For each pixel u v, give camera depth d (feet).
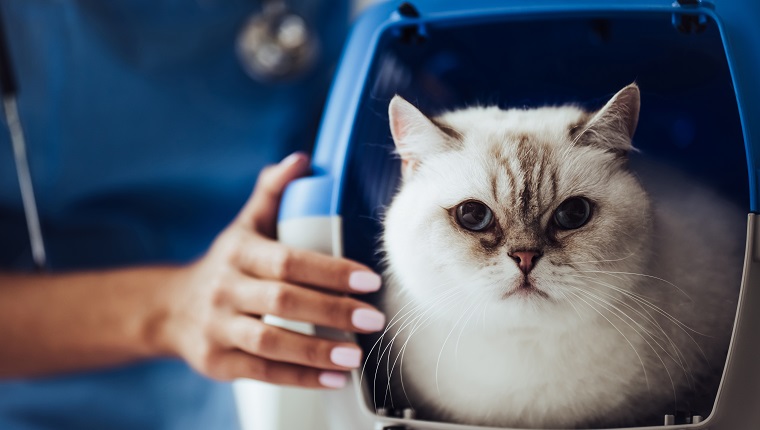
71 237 2.94
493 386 1.44
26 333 2.48
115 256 2.96
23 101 2.71
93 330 2.44
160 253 3.04
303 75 3.03
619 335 1.41
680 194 1.42
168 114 2.91
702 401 1.40
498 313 1.42
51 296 2.53
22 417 2.78
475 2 1.60
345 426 1.56
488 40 1.64
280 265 1.59
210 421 2.80
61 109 2.77
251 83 3.01
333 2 3.23
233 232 1.88
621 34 1.57
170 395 2.84
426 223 1.46
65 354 2.51
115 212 2.97
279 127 3.09
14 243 2.90
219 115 2.98
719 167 1.42
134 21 2.83
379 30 1.60
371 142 1.54
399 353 1.49
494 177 1.43
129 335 2.39
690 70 1.49
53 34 2.71
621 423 1.42
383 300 1.50
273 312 1.60
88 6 2.73
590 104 1.52
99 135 2.83
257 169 3.10
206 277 1.91
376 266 1.51
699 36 1.49
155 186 2.98
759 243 1.37
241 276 1.73
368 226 1.52
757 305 1.38
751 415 1.40
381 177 1.52
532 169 1.43
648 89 1.49
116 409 2.83
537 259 1.41
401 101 1.46
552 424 1.43
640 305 1.40
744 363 1.39
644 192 1.43
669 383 1.40
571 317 1.41
